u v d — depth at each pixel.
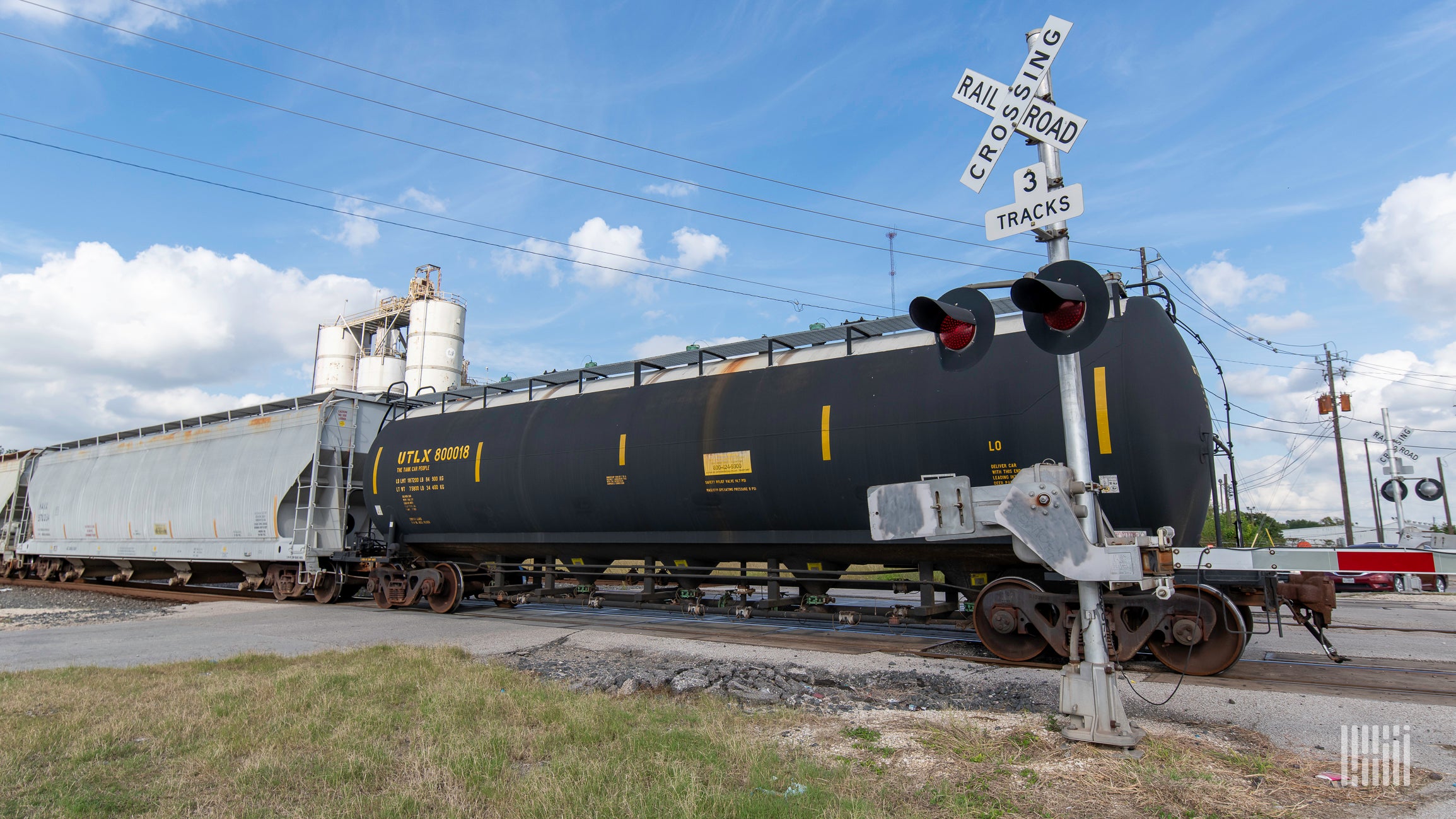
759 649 8.97
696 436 10.38
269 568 17.22
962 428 8.33
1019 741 4.93
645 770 4.43
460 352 46.97
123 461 21.92
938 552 9.02
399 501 14.01
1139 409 7.48
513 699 6.18
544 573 13.48
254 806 4.04
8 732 5.37
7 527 25.72
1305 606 6.72
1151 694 6.44
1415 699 6.20
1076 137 4.96
